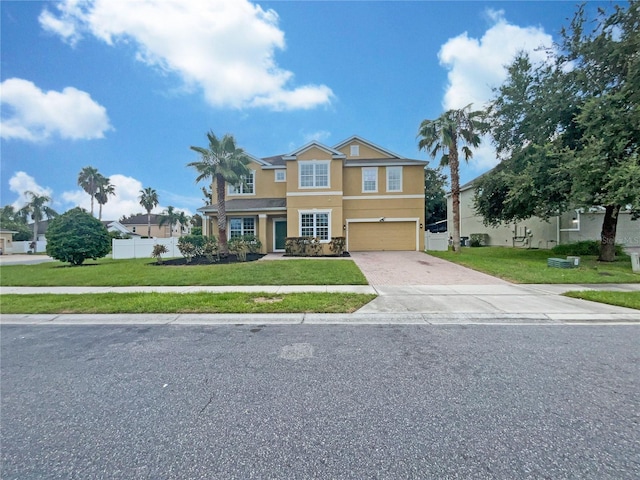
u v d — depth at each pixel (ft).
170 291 28.76
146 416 9.37
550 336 16.53
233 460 7.41
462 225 104.47
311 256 57.21
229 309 22.09
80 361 13.78
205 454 7.64
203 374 12.27
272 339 16.40
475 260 47.60
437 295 26.32
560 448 7.68
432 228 127.95
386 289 28.81
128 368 12.95
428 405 9.74
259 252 64.03
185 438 8.29
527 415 9.14
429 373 12.05
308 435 8.32
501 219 60.80
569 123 48.78
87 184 157.48
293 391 10.76
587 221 65.00
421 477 6.75
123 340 16.60
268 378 11.80
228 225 68.59
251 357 13.96
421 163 65.87
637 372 12.05
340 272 36.78
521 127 53.31
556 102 47.42
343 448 7.77
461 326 18.49
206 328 18.60
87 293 28.27
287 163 63.21
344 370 12.43
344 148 71.82
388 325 18.80
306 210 62.49
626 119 38.29
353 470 7.00
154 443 8.11
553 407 9.58
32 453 7.78
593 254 57.41
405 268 41.88
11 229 156.97
